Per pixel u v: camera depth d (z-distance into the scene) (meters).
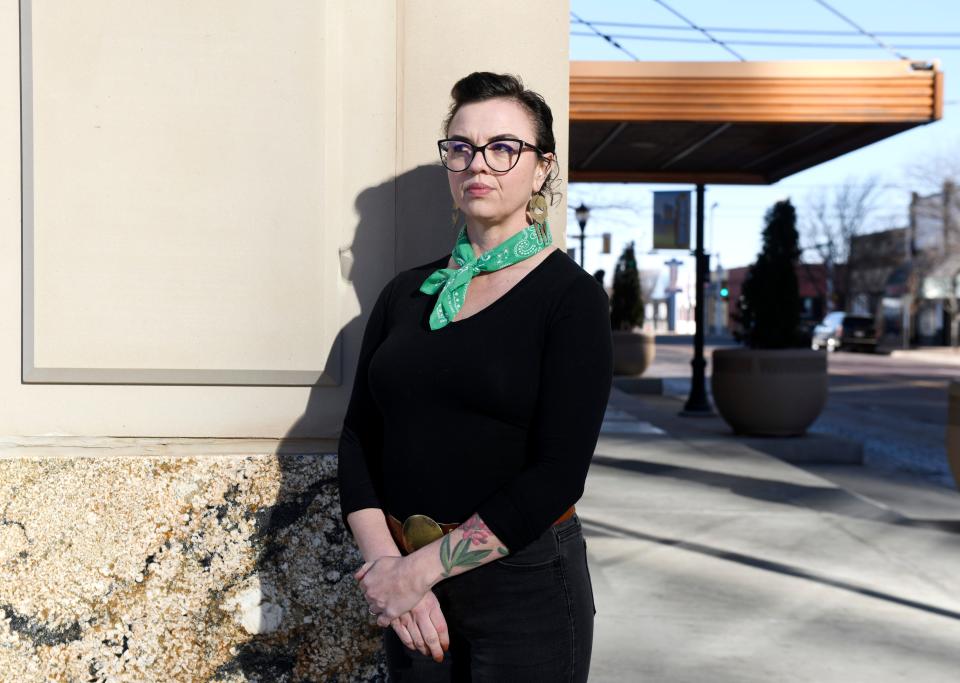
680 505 5.94
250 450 2.28
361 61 2.27
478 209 1.61
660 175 12.05
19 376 2.26
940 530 5.46
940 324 42.78
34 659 2.19
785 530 5.32
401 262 2.30
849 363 28.83
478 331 1.54
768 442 9.09
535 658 1.54
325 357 2.28
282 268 2.27
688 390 17.86
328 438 2.29
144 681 2.21
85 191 2.24
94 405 2.27
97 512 2.20
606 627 3.69
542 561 1.54
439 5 2.28
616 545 4.96
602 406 1.50
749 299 10.09
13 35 2.24
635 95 8.40
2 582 2.19
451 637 1.61
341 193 2.28
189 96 2.24
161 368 2.26
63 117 2.23
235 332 2.27
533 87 2.29
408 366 1.57
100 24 2.23
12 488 2.19
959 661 3.38
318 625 2.24
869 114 8.31
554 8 2.28
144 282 2.25
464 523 1.47
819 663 3.34
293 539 2.23
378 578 1.50
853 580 4.38
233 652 2.22
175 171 2.25
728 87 8.38
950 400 6.27
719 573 4.46
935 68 8.29
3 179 2.24
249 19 2.24
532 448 1.53
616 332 18.56
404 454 1.58
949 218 39.19
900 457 9.44
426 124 2.29
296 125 2.26
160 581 2.21
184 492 2.21
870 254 46.94
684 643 3.52
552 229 2.26
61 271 2.24
